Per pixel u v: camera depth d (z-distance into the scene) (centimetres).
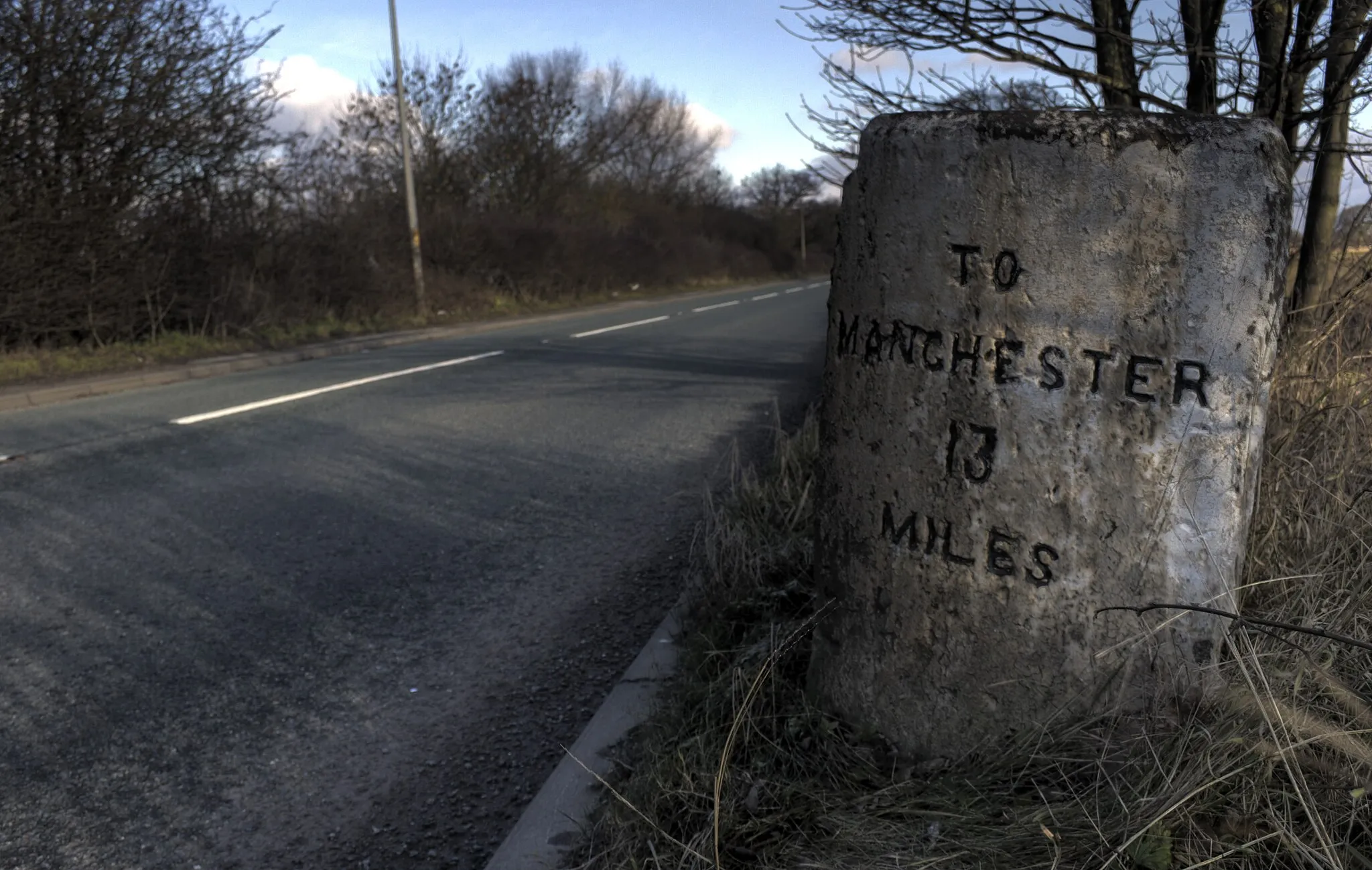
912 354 206
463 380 988
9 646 348
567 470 596
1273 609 226
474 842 235
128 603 387
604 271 2812
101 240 1124
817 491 234
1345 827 168
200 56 1188
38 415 829
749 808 203
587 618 367
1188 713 190
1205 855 167
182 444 679
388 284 1731
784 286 4150
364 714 299
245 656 339
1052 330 192
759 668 246
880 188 208
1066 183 187
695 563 370
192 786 262
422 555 442
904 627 214
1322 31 351
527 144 2908
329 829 243
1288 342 282
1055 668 200
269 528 482
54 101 1042
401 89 1741
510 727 289
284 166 1416
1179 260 184
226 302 1334
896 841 188
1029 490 197
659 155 4819
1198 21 376
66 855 234
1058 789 192
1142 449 189
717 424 740
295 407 831
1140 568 192
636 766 239
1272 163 181
